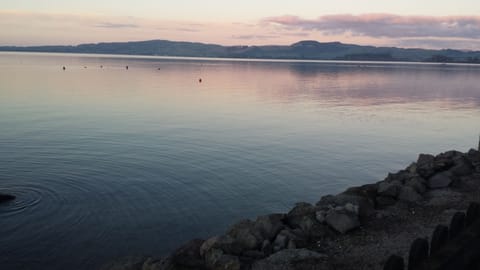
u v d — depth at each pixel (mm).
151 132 35875
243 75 142250
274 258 7836
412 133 39750
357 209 9680
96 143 30625
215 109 53250
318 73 170375
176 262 8117
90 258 14000
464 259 4125
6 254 14062
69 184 21203
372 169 27312
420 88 96688
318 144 33656
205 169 25172
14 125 36469
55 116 42656
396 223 9484
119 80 99312
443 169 13430
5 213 17234
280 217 9836
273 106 57938
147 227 16578
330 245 8492
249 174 24641
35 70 127938
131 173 23594
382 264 7543
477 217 4988
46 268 13352
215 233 16359
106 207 18422
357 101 66562
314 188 22938
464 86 105688
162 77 116812
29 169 23453
